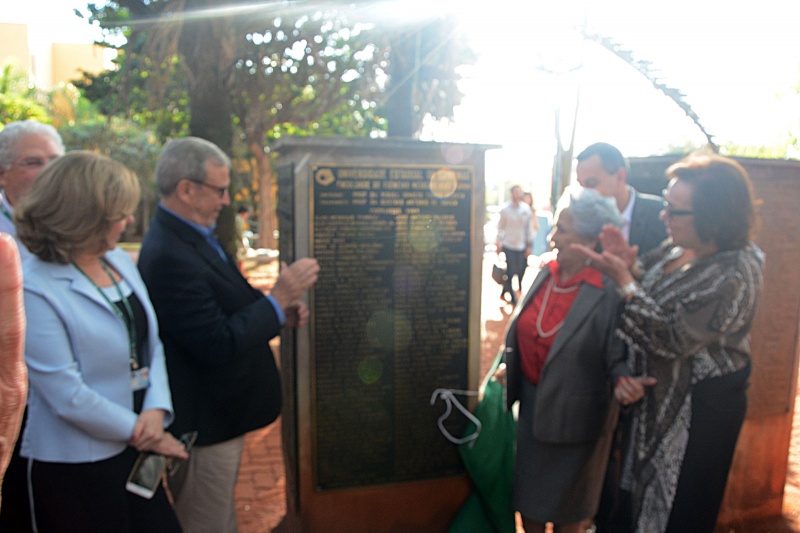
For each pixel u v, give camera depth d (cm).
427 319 246
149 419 160
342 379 241
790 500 298
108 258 168
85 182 147
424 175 237
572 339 208
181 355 197
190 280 188
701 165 177
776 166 248
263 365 213
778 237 255
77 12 453
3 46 2197
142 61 525
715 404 181
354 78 632
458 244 245
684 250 195
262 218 1752
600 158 244
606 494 241
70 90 2269
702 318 172
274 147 250
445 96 406
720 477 185
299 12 523
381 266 237
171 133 953
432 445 255
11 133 204
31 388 150
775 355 268
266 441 385
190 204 195
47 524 151
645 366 191
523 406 229
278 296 205
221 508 210
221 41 507
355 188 229
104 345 152
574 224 208
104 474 153
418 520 258
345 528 250
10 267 52
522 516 230
